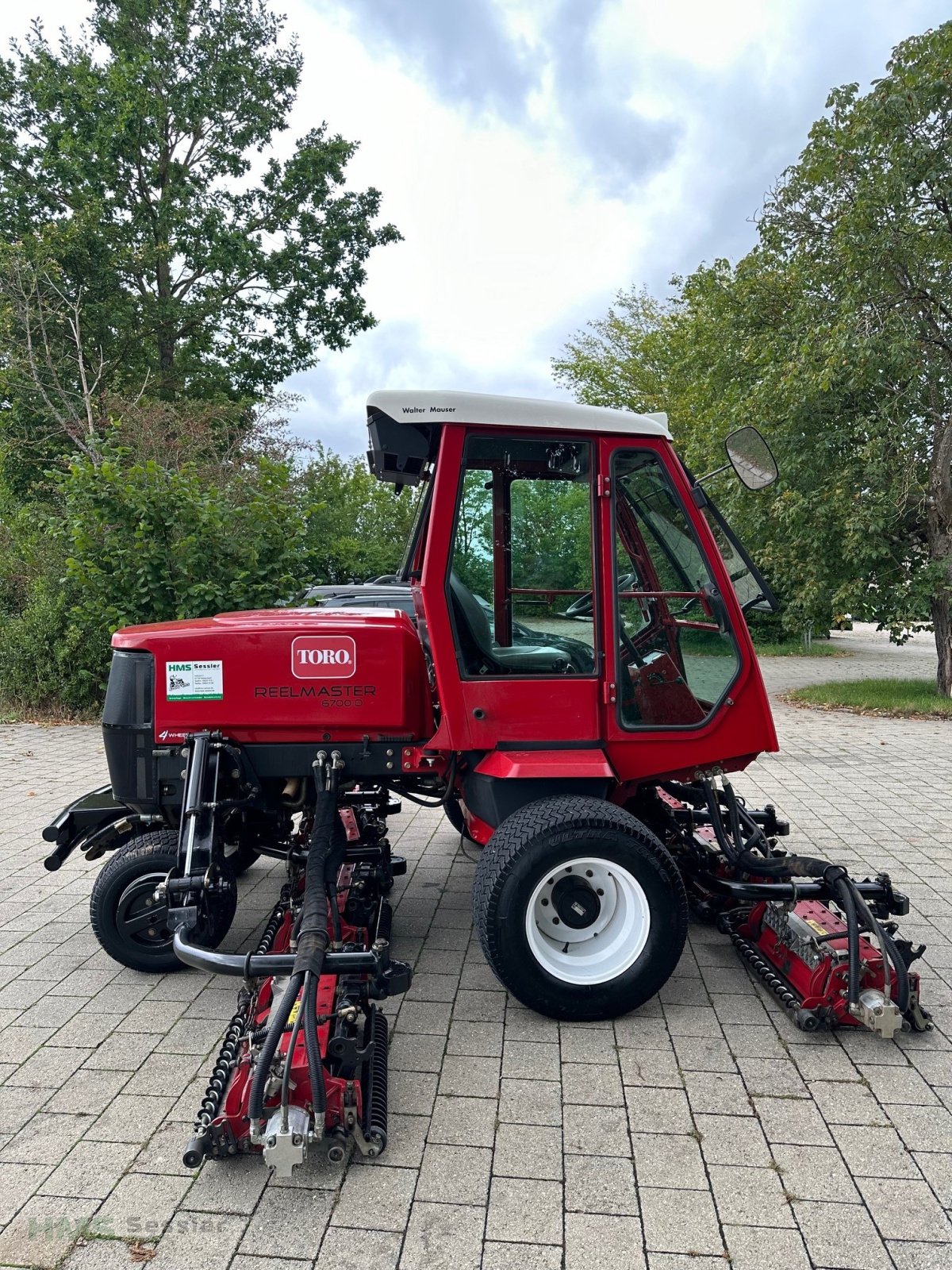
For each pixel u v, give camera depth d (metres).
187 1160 2.40
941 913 4.37
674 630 3.54
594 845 3.23
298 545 9.49
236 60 19.69
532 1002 3.29
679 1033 3.29
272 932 3.55
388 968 2.87
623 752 3.54
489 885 3.24
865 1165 2.54
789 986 3.44
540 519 3.44
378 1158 2.58
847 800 6.51
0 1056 3.18
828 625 11.41
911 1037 3.26
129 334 19.05
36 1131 2.74
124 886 3.73
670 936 3.30
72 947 4.12
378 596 9.49
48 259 16.58
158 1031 3.36
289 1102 2.43
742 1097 2.87
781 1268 2.17
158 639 3.61
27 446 17.16
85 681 10.01
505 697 3.43
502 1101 2.86
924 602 10.46
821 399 10.50
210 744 3.49
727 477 11.66
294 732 3.61
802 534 10.61
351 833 4.24
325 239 20.50
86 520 8.86
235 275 19.89
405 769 3.63
